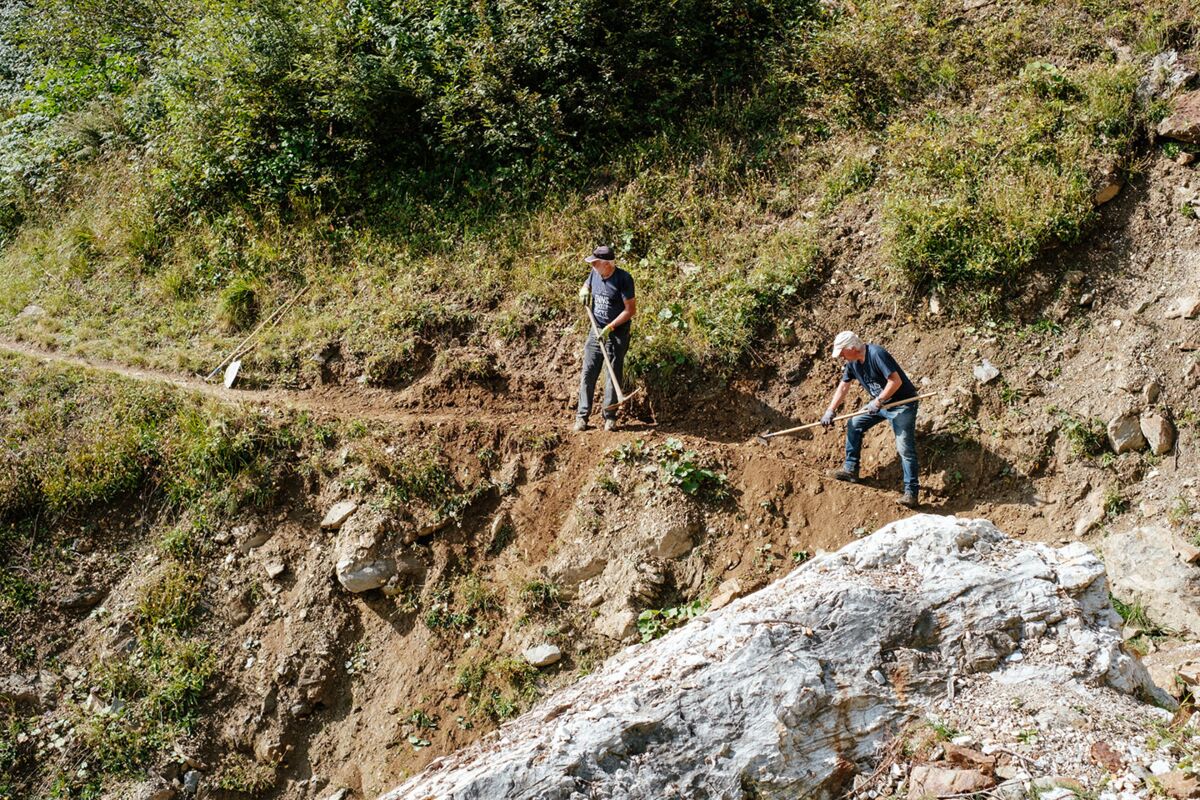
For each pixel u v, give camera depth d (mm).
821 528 7598
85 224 11578
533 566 7754
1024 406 7938
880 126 9906
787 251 9117
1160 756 4805
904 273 8617
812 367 8641
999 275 8406
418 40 10961
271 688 7410
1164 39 9297
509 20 10539
